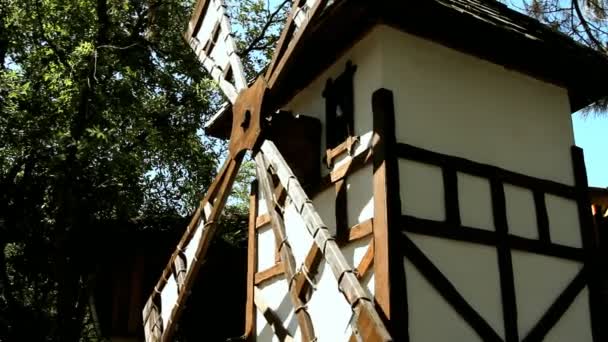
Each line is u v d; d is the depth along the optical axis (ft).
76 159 37.88
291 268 17.24
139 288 33.76
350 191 18.13
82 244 37.55
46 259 39.88
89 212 38.83
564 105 21.43
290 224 20.71
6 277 39.32
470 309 16.43
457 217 17.25
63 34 41.39
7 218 38.96
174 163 44.52
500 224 18.02
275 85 19.57
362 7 17.81
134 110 41.19
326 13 18.19
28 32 41.86
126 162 38.34
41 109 39.14
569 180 20.38
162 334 22.65
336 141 19.66
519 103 20.26
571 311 18.44
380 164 16.66
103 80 41.29
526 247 18.26
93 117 39.29
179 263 22.76
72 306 37.81
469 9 19.16
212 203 22.03
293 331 19.92
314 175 19.98
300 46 18.67
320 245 15.14
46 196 39.78
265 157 18.99
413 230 16.29
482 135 18.93
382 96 17.29
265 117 19.66
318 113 20.92
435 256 16.40
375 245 16.15
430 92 18.30
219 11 24.93
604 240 25.46
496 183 18.47
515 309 17.28
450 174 17.63
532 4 28.40
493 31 18.89
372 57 18.26
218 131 27.55
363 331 13.29
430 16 18.11
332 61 20.42
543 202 19.30
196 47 26.30
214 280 35.50
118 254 35.04
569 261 19.07
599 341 18.61
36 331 38.83
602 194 26.02
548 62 20.72
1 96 38.55
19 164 38.06
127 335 33.01
